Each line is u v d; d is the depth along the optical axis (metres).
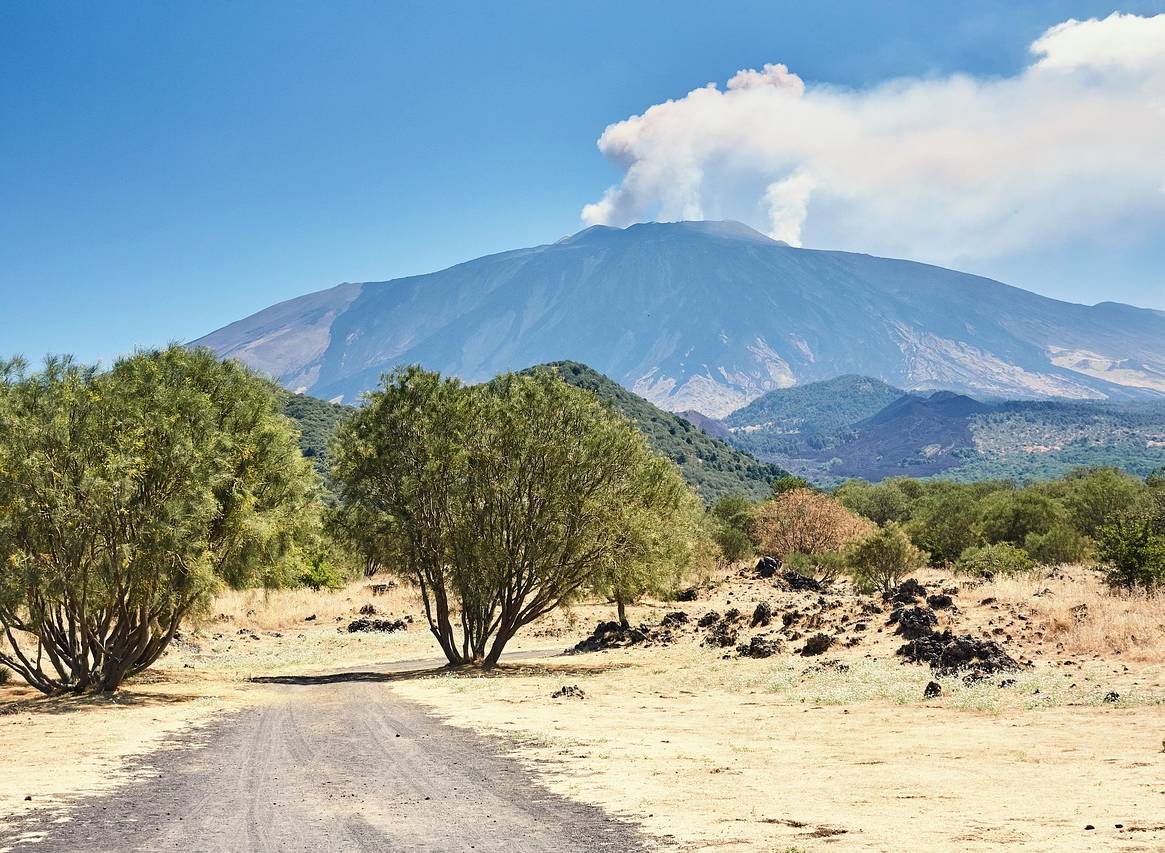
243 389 28.36
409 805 10.37
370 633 50.94
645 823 9.29
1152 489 86.12
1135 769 11.62
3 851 8.49
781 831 8.80
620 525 32.91
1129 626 24.28
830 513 71.94
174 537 23.70
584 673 30.30
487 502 32.91
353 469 33.75
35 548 23.62
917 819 9.17
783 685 24.00
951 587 38.78
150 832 9.21
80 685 25.64
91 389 24.89
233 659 39.53
